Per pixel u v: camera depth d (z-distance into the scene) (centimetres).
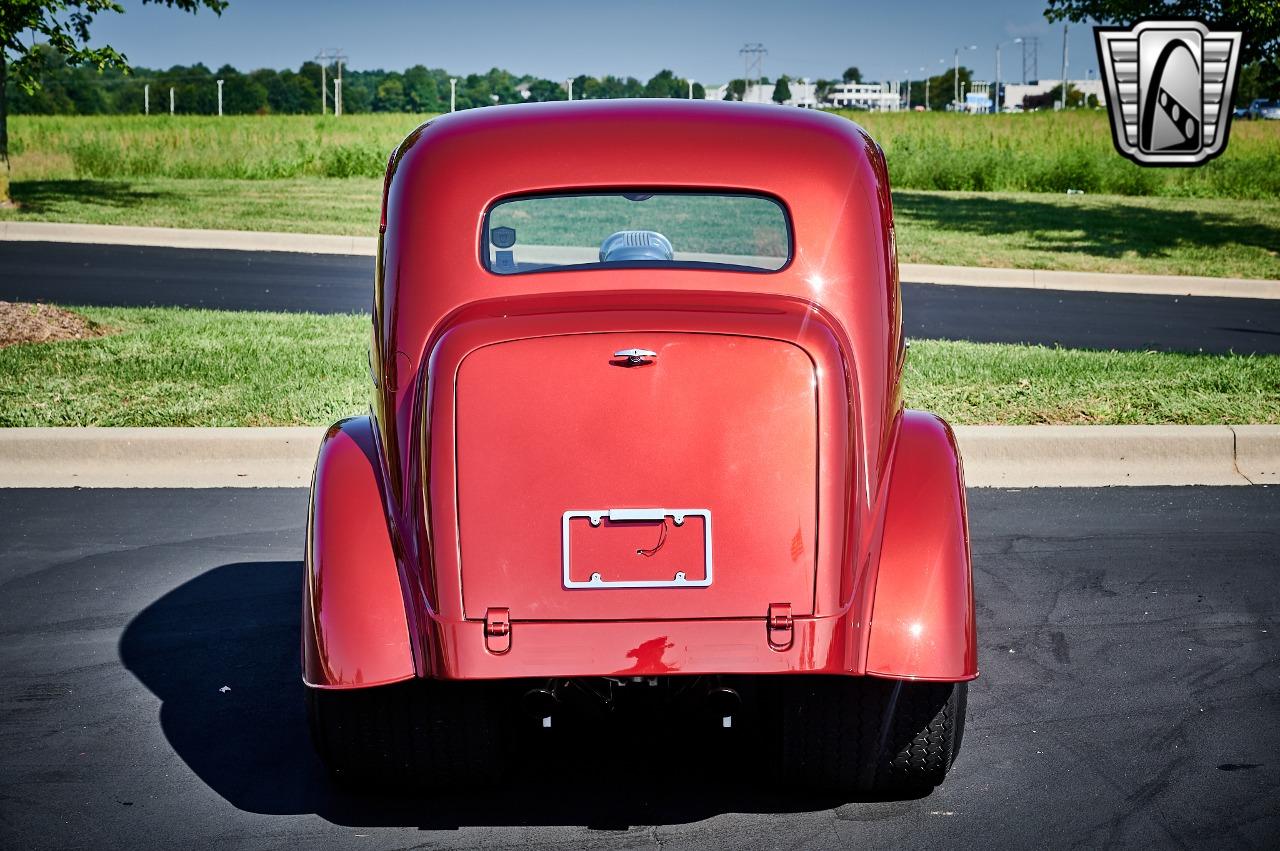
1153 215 2181
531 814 362
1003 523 635
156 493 679
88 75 17400
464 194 388
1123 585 551
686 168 390
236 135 3659
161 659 476
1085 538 612
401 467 350
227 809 367
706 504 326
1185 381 867
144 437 714
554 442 329
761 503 326
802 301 371
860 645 330
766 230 388
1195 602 531
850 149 406
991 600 533
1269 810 363
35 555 586
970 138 3616
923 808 365
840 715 352
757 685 389
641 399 331
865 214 392
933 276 1523
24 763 395
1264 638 493
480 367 336
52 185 2345
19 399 786
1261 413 782
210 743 410
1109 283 1496
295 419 748
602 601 321
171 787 380
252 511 650
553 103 437
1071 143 3416
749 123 409
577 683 353
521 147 397
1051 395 827
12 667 467
